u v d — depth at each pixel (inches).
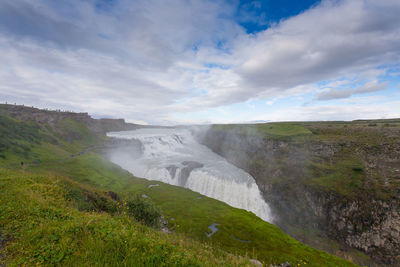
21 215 339.3
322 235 2464.3
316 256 1121.4
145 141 5723.4
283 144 4092.0
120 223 383.2
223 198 3307.1
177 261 260.4
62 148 5270.7
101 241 266.1
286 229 2701.8
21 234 276.4
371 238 2138.3
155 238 347.6
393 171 2470.5
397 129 3294.8
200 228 1520.7
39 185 591.5
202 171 3838.6
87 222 327.9
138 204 861.2
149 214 845.2
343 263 1042.1
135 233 318.3
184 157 5137.8
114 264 233.0
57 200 522.6
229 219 1728.6
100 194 851.4
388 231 2068.2
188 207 2050.9
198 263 272.5
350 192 2492.6
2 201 392.2
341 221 2413.9
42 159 3646.7
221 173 3767.2
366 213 2265.0
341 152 3260.3
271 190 3230.8
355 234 2252.7
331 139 3698.3
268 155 4077.3
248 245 1264.8
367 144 3174.2
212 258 347.3
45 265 220.8
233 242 1304.1
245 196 3250.5
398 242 1972.2
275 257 1095.0
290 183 3107.8
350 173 2741.1
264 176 3513.8
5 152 3449.8
